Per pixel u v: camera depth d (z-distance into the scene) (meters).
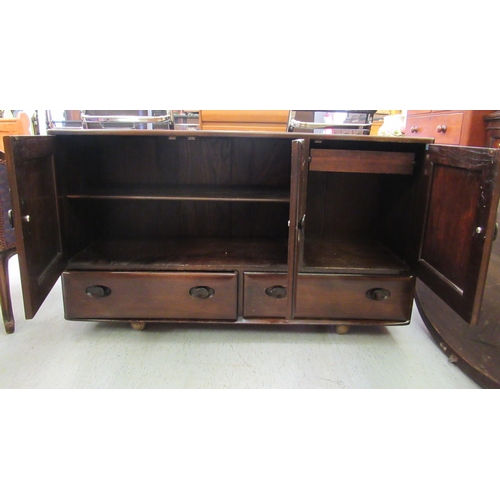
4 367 1.35
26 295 1.11
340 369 1.37
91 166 1.68
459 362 1.37
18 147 1.06
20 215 1.07
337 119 2.05
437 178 1.30
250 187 1.70
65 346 1.48
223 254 1.58
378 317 1.50
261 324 1.62
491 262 1.55
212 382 1.29
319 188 1.79
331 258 1.56
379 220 1.81
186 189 1.63
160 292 1.48
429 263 1.35
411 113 2.27
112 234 1.82
